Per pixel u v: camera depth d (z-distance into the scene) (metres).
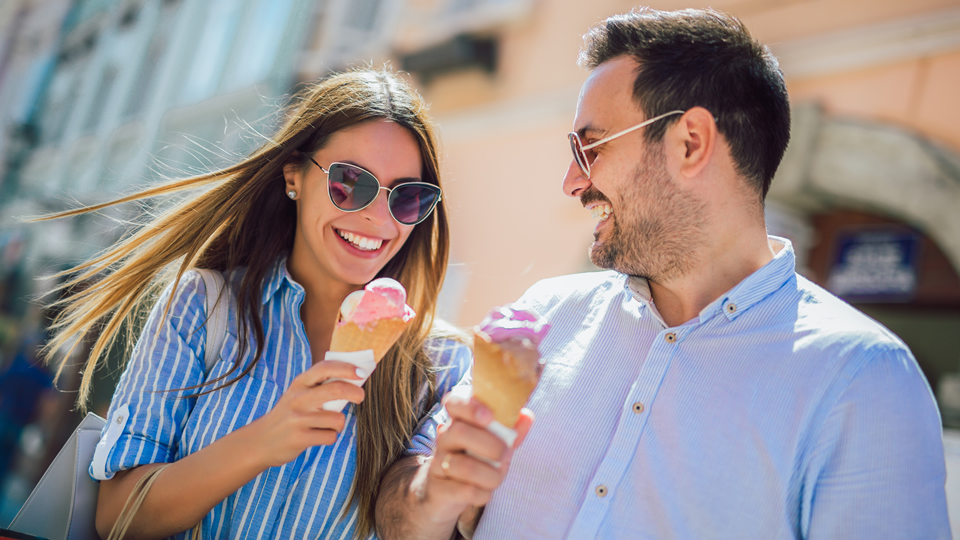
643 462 1.50
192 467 1.56
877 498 1.33
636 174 1.63
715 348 1.54
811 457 1.39
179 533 1.78
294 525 1.79
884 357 1.40
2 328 8.50
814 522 1.38
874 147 4.33
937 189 4.04
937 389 4.17
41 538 1.65
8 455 7.02
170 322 1.84
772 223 4.98
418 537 1.52
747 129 1.62
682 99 1.61
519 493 1.62
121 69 12.05
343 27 8.52
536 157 6.49
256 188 1.97
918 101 4.16
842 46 4.53
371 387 1.89
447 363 2.09
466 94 7.29
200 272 1.96
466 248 6.97
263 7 9.56
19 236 10.02
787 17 4.88
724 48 1.64
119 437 1.72
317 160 1.89
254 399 1.83
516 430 1.26
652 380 1.55
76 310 2.15
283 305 1.97
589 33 1.82
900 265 4.50
